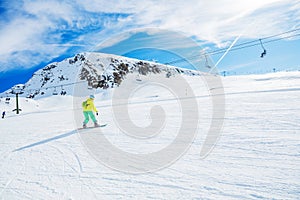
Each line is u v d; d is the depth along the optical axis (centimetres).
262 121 636
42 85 17588
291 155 360
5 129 1205
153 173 347
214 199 250
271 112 761
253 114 766
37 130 1008
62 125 1119
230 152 409
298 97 1088
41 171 403
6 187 340
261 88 1952
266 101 1073
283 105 888
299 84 1925
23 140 767
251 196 249
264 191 257
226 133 551
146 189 291
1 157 537
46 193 306
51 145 627
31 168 427
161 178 324
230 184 282
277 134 488
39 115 2223
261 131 529
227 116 793
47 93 13000
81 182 334
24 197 300
